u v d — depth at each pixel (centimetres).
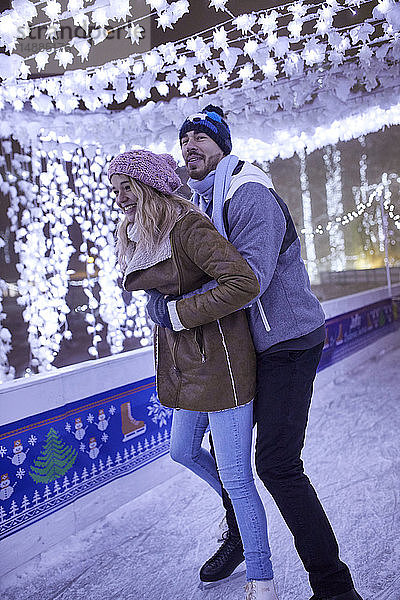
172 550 236
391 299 696
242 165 178
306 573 210
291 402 171
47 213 389
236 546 204
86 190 392
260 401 174
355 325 571
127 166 165
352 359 555
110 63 281
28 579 221
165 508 276
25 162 379
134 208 171
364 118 433
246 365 172
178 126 336
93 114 338
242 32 275
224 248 158
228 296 155
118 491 276
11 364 502
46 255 426
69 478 250
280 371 172
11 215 358
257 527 176
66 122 333
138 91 299
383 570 207
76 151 375
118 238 180
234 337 171
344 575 167
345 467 314
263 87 342
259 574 175
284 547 230
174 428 201
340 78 342
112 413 276
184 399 174
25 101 310
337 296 1033
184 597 202
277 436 169
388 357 611
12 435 225
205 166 186
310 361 176
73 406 254
